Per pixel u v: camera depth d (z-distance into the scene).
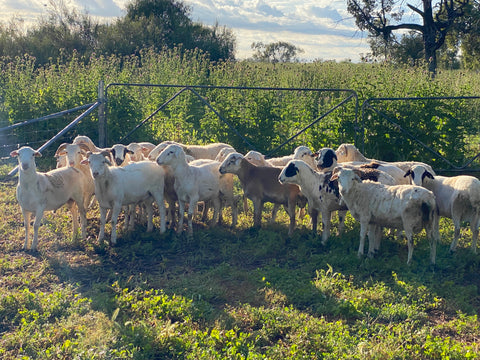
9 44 34.31
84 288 8.22
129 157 12.43
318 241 10.29
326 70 22.92
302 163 10.15
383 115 15.19
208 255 9.67
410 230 8.91
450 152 15.80
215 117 17.09
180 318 7.23
